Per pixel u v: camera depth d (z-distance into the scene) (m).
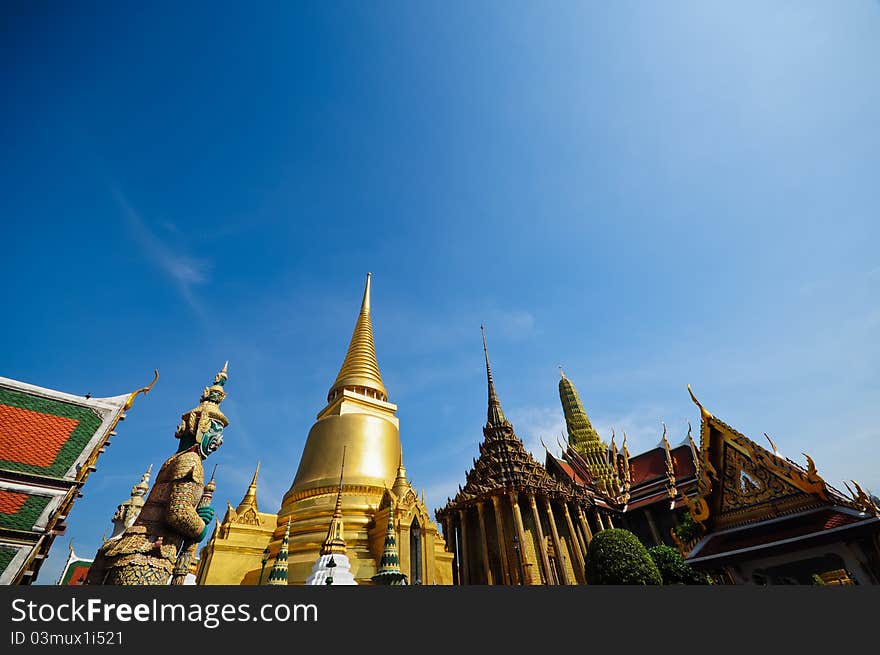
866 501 13.19
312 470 34.38
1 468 13.06
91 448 14.77
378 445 35.84
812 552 13.91
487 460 48.59
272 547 29.70
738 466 16.42
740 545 15.23
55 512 13.22
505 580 38.44
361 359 44.59
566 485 49.81
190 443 12.38
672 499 48.75
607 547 26.53
